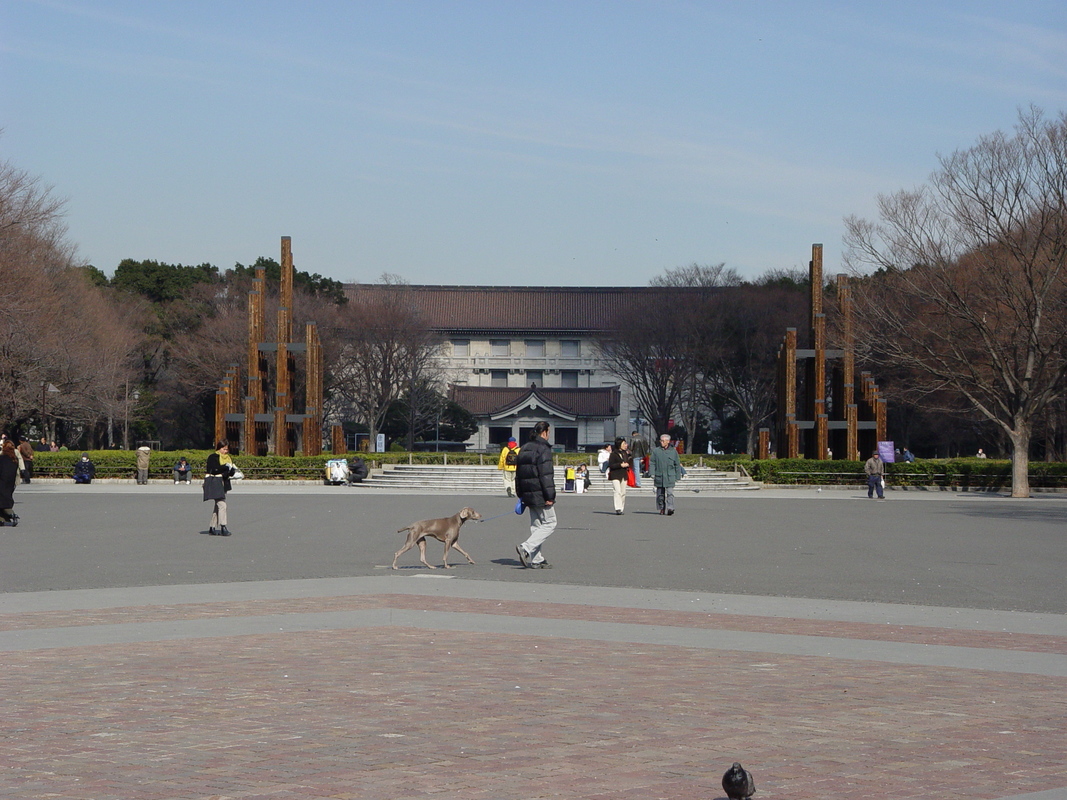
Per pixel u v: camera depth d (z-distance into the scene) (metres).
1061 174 41.62
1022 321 42.47
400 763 6.45
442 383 89.38
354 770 6.30
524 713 7.71
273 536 22.31
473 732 7.18
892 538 22.69
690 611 12.70
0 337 49.38
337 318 75.06
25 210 45.94
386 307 78.44
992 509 33.56
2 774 6.18
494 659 9.73
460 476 45.72
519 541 21.73
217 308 76.81
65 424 76.38
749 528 25.14
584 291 107.81
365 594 13.88
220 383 71.19
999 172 42.69
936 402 62.94
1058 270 41.81
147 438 85.12
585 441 96.81
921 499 39.69
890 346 48.69
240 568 16.77
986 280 43.38
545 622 11.81
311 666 9.35
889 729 7.37
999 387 46.78
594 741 6.98
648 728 7.32
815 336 48.66
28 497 36.72
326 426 83.50
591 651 10.16
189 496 37.72
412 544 16.78
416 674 9.04
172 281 86.56
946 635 11.23
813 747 6.90
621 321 75.94
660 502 29.83
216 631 11.10
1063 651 10.34
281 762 6.45
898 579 15.88
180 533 22.89
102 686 8.52
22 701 8.01
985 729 7.38
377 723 7.41
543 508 16.84
